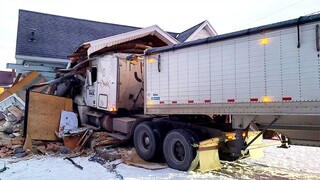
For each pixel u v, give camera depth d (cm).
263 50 580
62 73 1430
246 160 870
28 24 1991
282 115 578
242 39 617
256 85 590
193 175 695
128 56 1095
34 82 1503
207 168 730
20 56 1714
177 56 765
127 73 1094
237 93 623
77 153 987
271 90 566
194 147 721
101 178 688
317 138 578
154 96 835
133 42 1316
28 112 1073
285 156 929
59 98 1167
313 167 782
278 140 765
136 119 955
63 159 906
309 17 513
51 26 2053
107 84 1116
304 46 521
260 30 582
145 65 870
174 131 767
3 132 1120
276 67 559
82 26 2169
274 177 680
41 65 1798
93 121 1216
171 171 740
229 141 752
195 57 718
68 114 1148
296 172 729
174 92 772
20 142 1041
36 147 1022
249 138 668
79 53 1328
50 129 1105
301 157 913
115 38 1239
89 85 1237
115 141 1011
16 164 841
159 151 826
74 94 1348
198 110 707
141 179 673
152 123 852
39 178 693
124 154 902
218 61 663
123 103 1084
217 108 664
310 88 511
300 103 524
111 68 1095
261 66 582
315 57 506
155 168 764
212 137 750
